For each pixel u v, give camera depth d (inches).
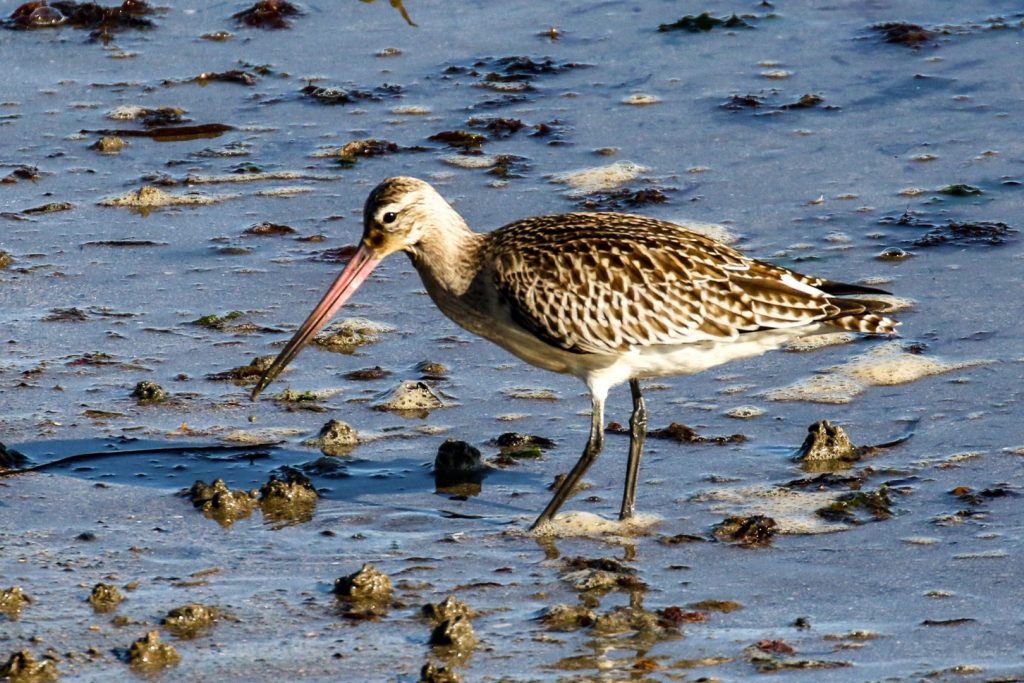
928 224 684.7
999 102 810.2
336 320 623.2
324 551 461.1
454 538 469.1
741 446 524.7
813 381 570.3
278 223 708.7
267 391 566.6
